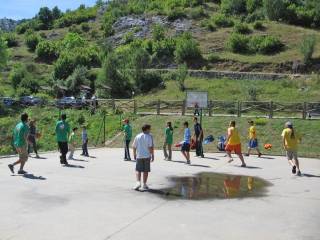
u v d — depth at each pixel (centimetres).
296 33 7050
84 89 5403
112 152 2259
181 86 5181
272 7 7825
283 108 3534
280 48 6425
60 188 1218
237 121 2994
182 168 1686
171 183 1346
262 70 5862
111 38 8069
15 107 4381
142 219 922
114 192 1184
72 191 1183
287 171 1650
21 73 6006
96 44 7875
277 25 7475
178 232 834
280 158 2105
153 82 5431
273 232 849
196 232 837
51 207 1007
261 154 2264
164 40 6819
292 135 1569
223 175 1529
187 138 1827
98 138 3044
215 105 3712
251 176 1516
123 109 3853
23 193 1140
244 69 5941
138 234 817
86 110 3900
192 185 1320
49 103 4256
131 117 3441
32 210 977
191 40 6569
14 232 817
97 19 9881
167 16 8219
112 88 5309
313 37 6016
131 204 1052
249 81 5306
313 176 1537
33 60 7800
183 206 1045
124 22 8488
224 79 5544
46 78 6250
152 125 3119
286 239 806
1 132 3488
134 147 1221
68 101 4150
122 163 1775
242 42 6569
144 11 9062
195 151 2347
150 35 7756
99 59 6725
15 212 957
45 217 923
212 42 6975
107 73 5369
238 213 992
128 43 7662
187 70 5756
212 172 1596
